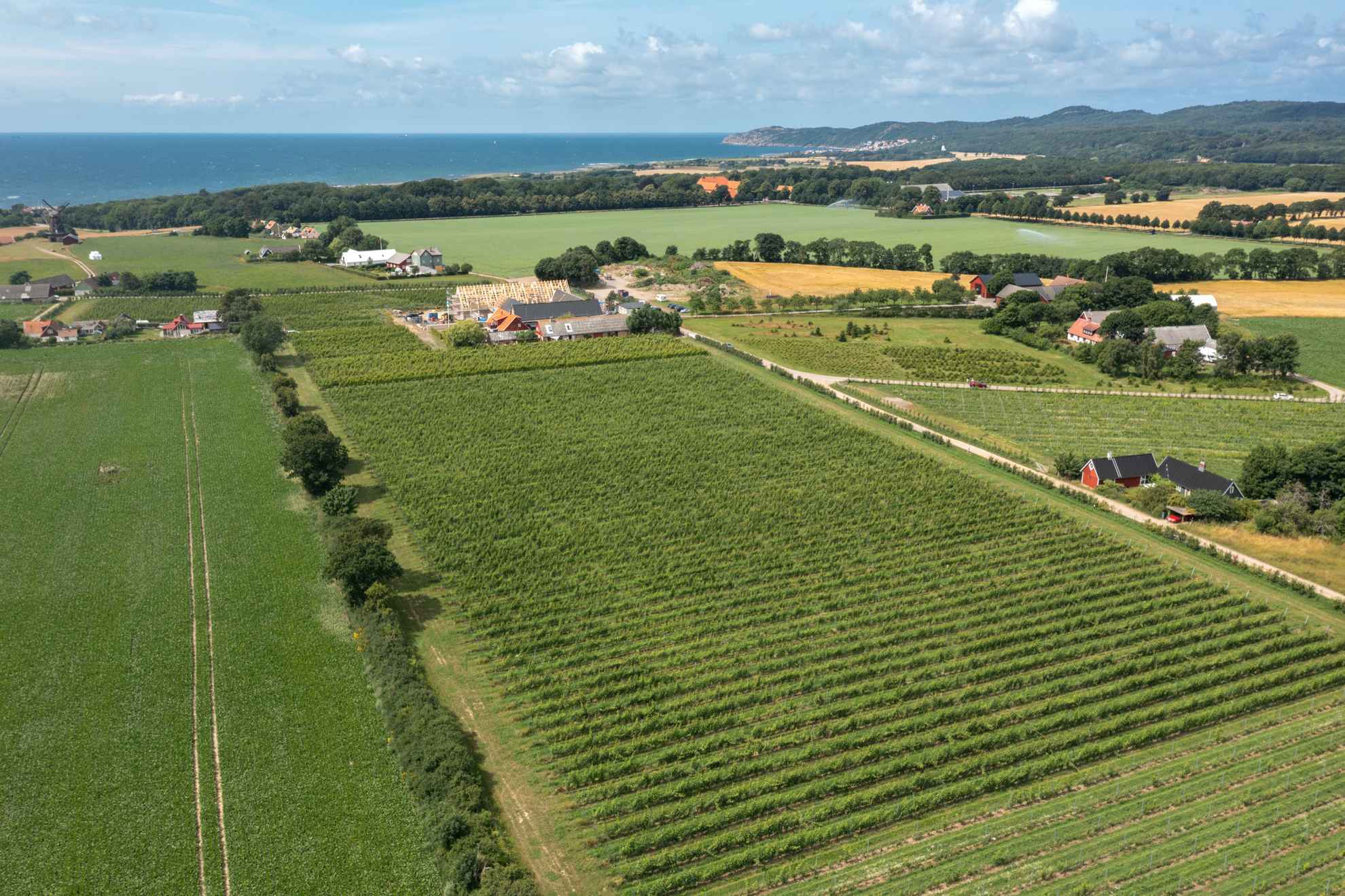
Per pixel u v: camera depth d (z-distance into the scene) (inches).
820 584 3563.0
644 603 3425.2
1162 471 4603.8
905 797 2445.9
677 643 3181.6
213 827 2304.4
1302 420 5610.2
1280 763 2586.1
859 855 2242.9
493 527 4003.4
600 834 2295.8
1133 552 3880.4
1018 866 2197.3
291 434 4557.1
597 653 3090.6
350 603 3309.5
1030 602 3464.6
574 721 2751.0
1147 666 3048.7
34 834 2271.2
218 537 3868.1
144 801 2385.6
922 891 2117.4
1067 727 2746.1
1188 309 7396.7
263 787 2434.8
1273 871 2177.7
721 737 2650.1
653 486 4475.9
